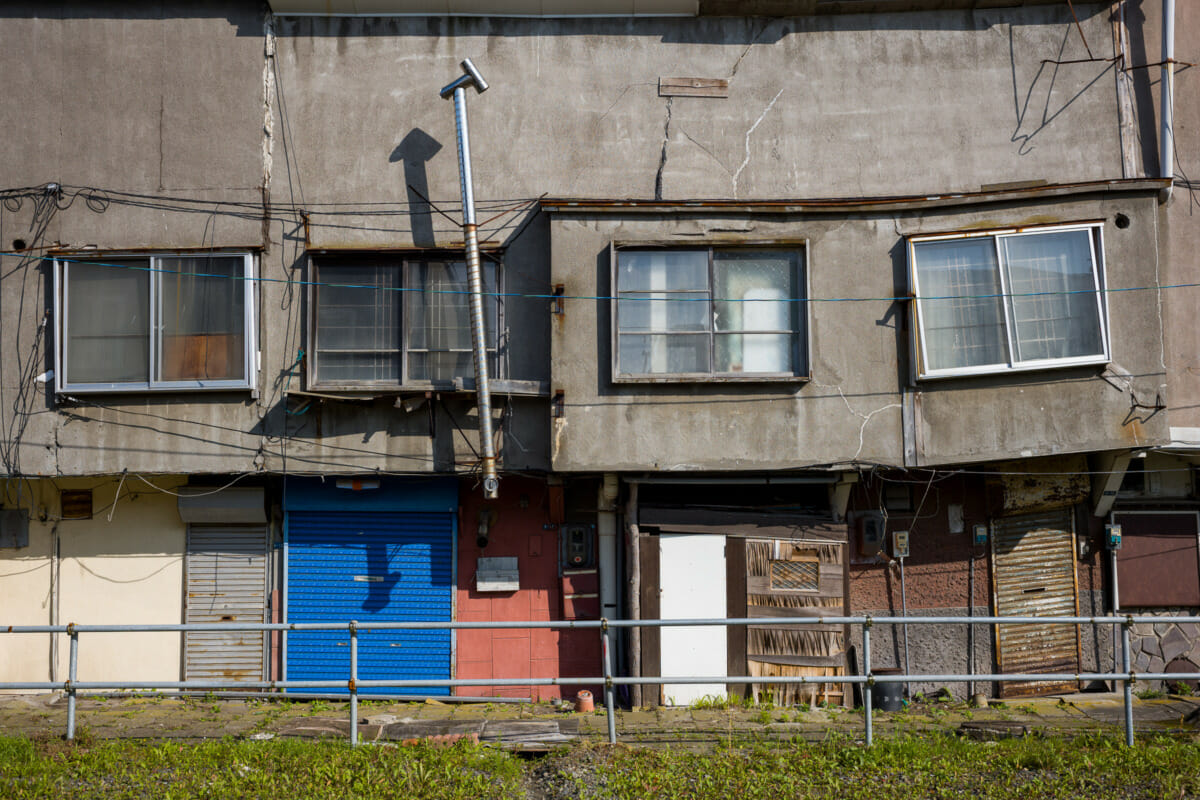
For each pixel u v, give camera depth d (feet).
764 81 41.32
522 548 42.55
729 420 39.42
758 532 40.88
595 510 42.52
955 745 31.60
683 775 29.35
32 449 40.16
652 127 41.14
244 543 42.55
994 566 42.78
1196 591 43.01
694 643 40.22
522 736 33.06
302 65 41.01
